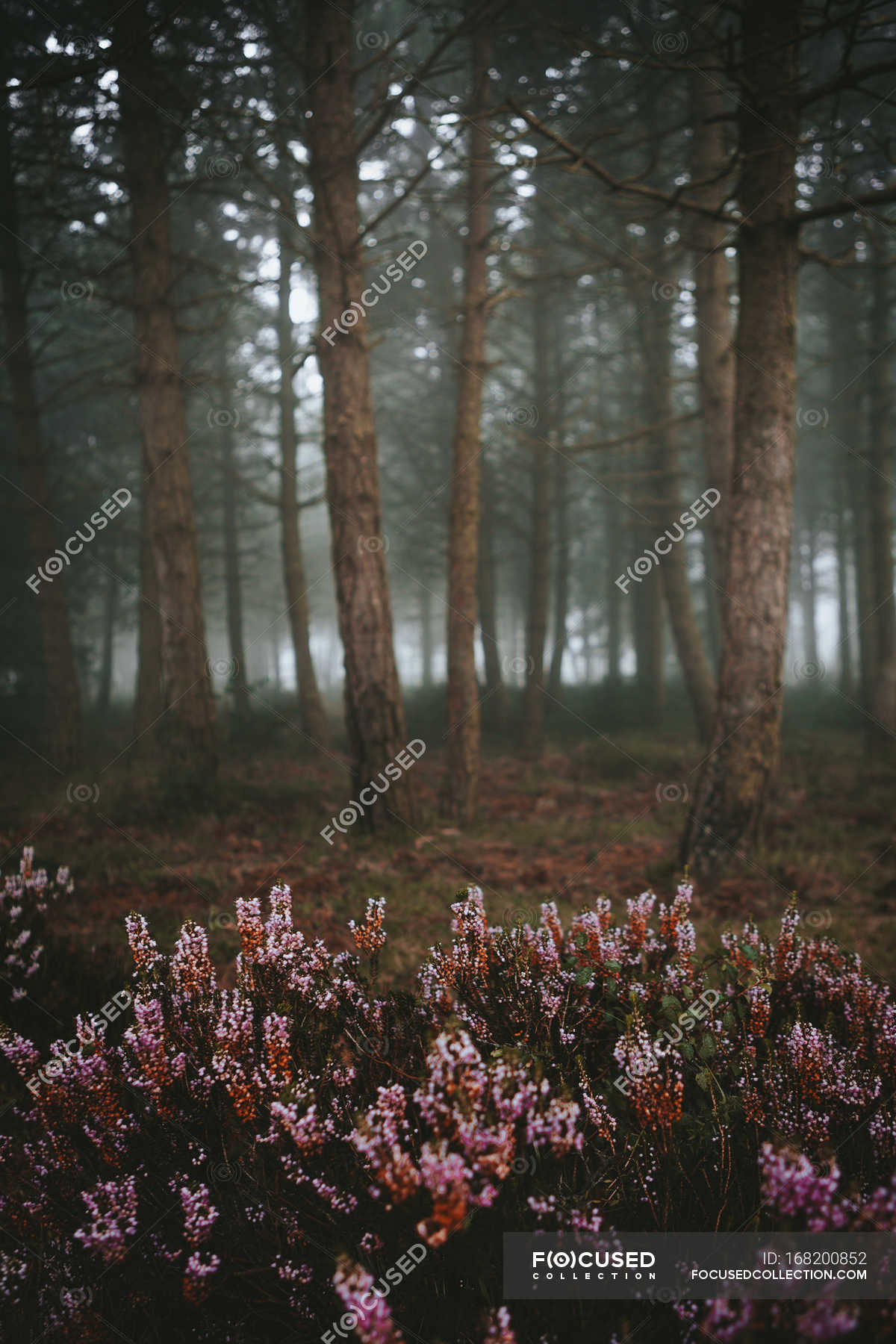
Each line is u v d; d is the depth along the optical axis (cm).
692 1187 206
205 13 969
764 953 285
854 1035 262
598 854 771
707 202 1102
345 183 846
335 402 855
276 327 1628
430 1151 173
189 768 959
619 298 1476
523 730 1545
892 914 599
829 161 734
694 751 1352
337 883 659
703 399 1141
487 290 1062
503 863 741
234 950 504
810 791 1038
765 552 701
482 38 1015
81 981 391
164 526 1084
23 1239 229
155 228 1084
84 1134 226
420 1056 234
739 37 581
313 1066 230
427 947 515
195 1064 232
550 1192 205
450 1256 191
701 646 1401
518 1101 185
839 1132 228
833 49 1077
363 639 845
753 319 709
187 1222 193
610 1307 184
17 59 1028
